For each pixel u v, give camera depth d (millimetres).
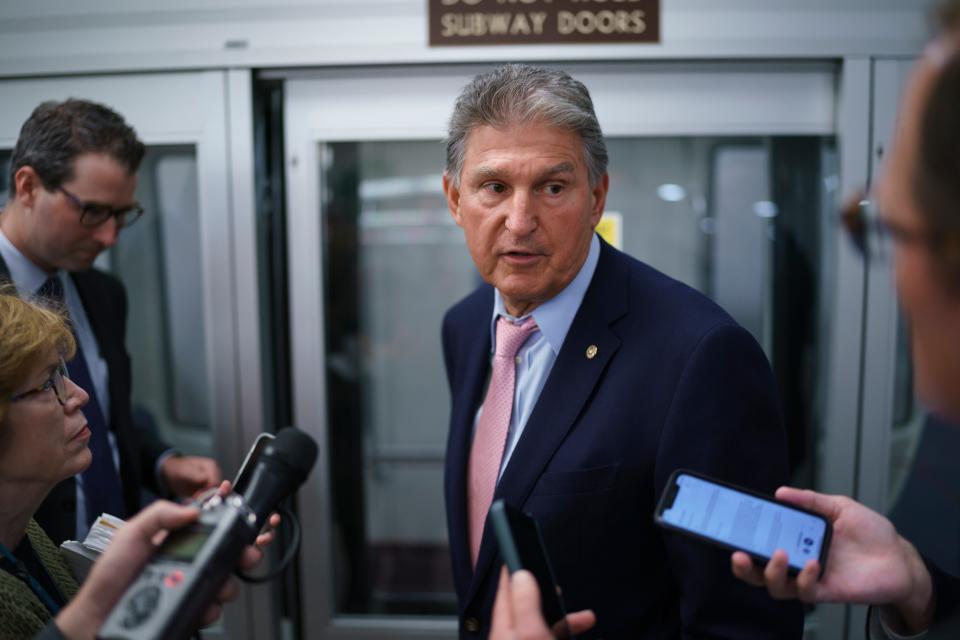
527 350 1087
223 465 1753
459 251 1822
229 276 1719
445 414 1870
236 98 1675
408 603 1893
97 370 1477
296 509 1817
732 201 1745
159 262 1812
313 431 1797
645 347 974
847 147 1621
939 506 1699
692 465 890
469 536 1124
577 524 951
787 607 907
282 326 1814
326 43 1631
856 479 1703
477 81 985
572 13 1595
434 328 1849
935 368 483
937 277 447
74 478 1290
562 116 933
